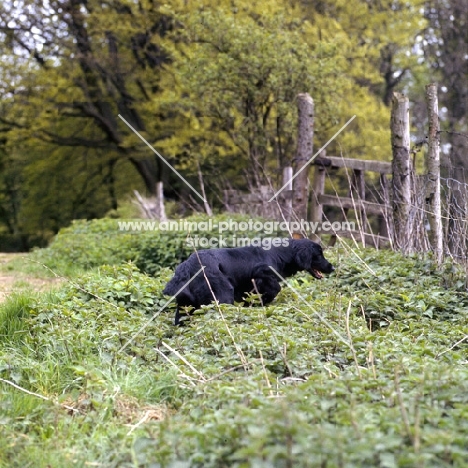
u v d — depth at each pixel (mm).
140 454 4066
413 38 23047
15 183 32250
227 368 5438
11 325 6879
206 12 15977
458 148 22891
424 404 4297
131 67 23953
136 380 5418
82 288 7777
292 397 4266
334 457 3605
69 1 23719
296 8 20188
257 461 3562
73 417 4898
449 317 7246
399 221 9508
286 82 15602
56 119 25312
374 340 5957
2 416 4676
